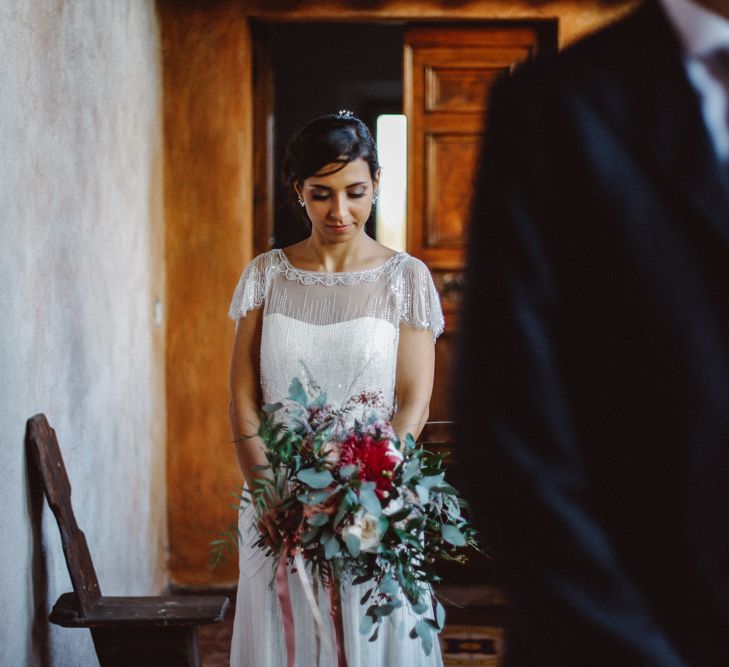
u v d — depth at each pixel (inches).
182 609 120.5
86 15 150.0
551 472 34.3
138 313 185.3
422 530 97.5
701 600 35.7
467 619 192.2
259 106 214.5
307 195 109.7
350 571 97.7
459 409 36.1
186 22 208.5
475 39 215.2
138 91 186.4
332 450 95.4
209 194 210.4
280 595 102.9
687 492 35.1
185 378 211.3
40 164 126.1
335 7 208.7
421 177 219.0
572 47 37.1
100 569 155.5
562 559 33.7
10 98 114.2
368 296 111.8
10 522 111.7
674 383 34.5
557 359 35.9
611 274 34.8
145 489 191.5
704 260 34.4
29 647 117.4
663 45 35.5
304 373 110.2
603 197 34.7
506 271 35.6
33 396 122.0
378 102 312.0
